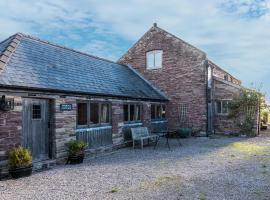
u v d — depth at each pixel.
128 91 15.60
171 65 20.41
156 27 21.20
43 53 12.52
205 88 19.17
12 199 6.27
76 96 11.33
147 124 17.08
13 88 8.59
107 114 13.47
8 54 10.06
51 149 10.21
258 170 8.95
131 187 7.16
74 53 15.42
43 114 10.05
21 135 9.03
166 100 19.75
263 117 24.27
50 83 10.33
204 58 19.22
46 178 8.14
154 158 11.38
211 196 6.32
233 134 19.30
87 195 6.53
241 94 19.00
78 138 11.42
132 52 22.09
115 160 11.08
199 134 19.17
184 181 7.68
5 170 8.25
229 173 8.57
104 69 16.59
